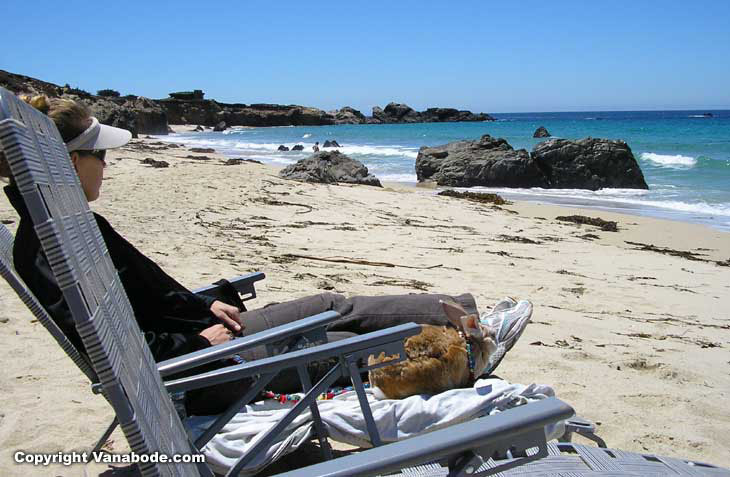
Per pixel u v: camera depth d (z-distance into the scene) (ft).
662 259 34.14
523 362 15.20
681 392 13.89
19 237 6.98
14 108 4.24
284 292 20.24
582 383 14.07
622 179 73.26
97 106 171.32
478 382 10.22
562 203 61.62
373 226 37.88
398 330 8.37
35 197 3.93
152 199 41.86
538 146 75.77
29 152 4.15
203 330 9.71
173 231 30.68
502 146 79.20
